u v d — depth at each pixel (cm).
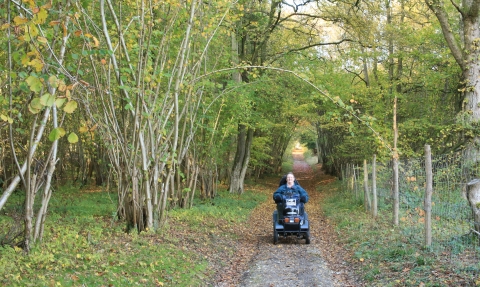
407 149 1878
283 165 6334
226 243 1116
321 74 2200
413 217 1163
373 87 2184
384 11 2100
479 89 1358
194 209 1614
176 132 1048
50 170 775
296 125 3472
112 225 1065
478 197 858
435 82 2039
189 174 1756
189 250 947
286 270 840
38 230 769
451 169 1097
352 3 1931
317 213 1914
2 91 731
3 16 657
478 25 1359
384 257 830
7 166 1571
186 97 1132
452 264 689
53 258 682
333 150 3512
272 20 2189
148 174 1026
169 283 700
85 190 2244
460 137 1714
